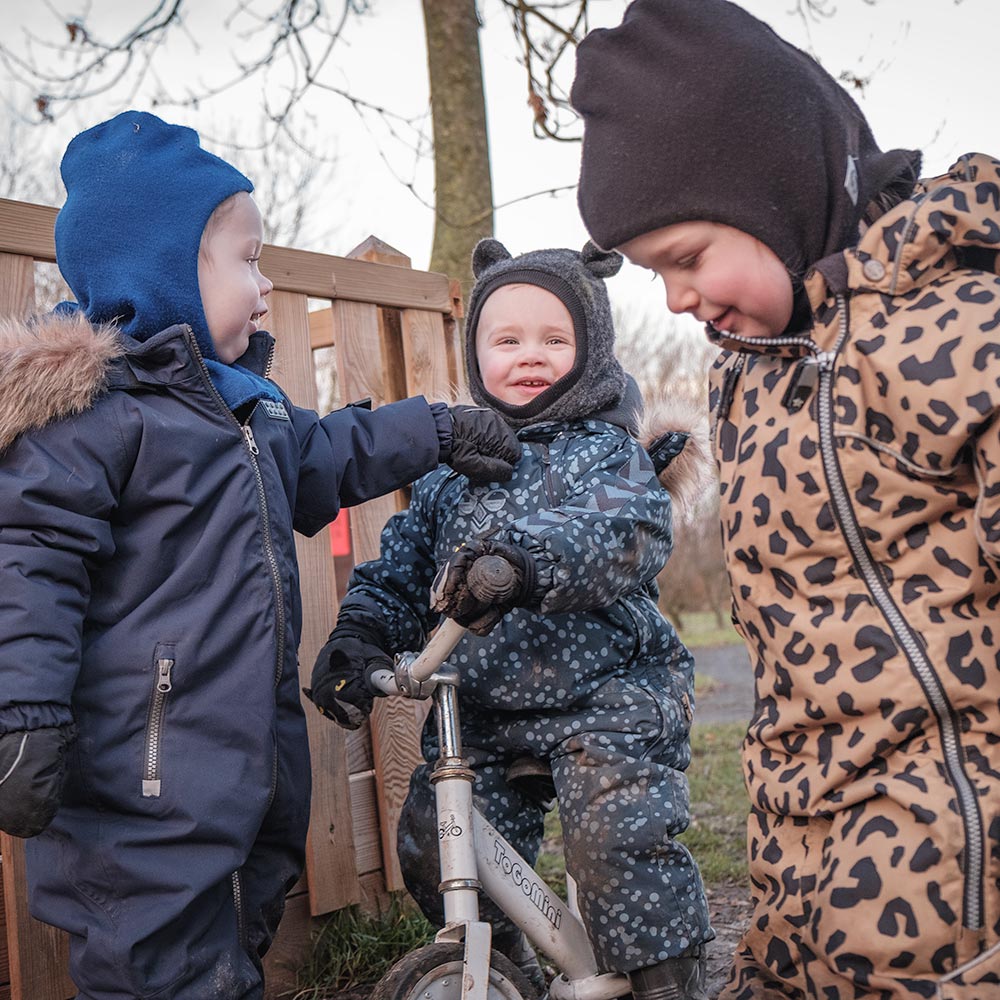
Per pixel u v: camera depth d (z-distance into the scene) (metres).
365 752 2.86
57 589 1.65
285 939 2.58
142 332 1.89
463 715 2.17
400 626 2.26
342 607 2.23
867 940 1.40
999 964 1.36
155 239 1.89
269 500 1.87
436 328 3.16
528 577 1.75
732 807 4.12
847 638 1.46
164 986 1.68
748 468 1.56
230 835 1.72
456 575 1.69
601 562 1.90
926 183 1.61
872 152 1.63
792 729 1.53
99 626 1.75
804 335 1.50
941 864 1.37
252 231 2.01
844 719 1.47
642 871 1.98
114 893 1.69
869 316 1.45
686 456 2.34
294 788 1.88
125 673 1.72
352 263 2.92
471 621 1.71
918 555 1.44
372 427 2.16
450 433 2.17
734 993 1.60
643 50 1.53
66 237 1.92
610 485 2.05
